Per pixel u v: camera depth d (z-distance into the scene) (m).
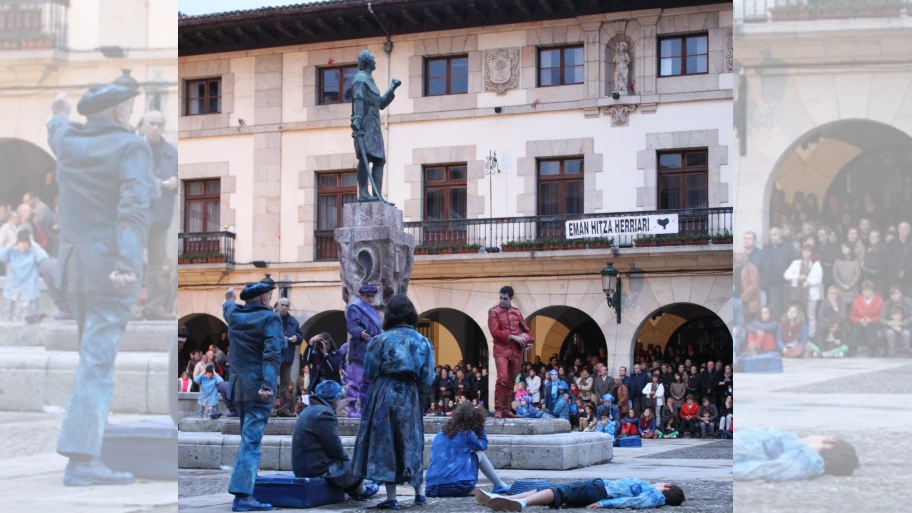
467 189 27.50
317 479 7.86
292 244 28.64
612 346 26.08
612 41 26.77
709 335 28.81
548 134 27.02
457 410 8.77
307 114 28.72
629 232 25.94
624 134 26.59
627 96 26.50
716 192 25.97
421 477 7.70
